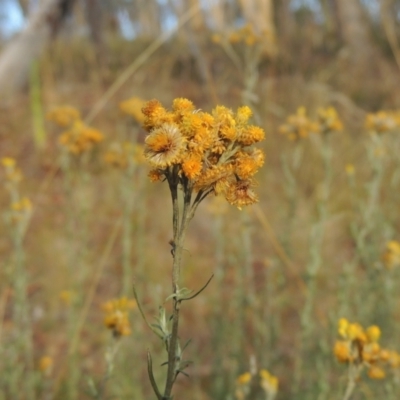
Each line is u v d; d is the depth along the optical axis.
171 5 5.68
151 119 1.18
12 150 6.69
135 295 1.20
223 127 1.18
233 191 1.18
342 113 6.56
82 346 3.48
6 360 2.81
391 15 9.31
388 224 3.30
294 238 4.02
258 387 2.92
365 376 2.64
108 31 9.99
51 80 7.85
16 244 2.93
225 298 3.81
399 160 3.47
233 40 3.32
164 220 4.82
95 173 5.44
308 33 9.73
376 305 2.99
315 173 4.75
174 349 1.14
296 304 3.64
